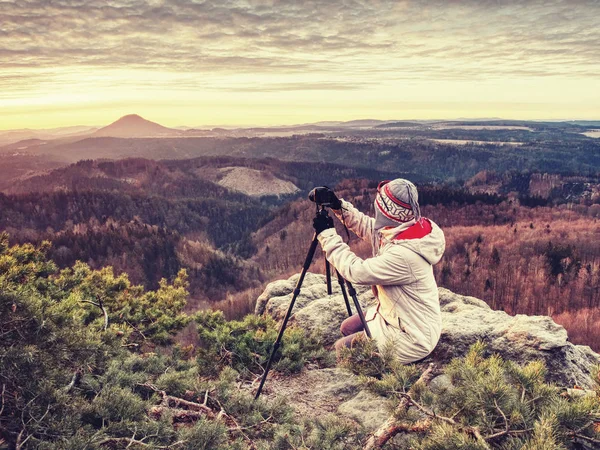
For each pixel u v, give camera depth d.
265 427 3.43
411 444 2.47
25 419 2.58
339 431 2.96
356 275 3.30
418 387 2.71
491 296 100.25
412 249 3.19
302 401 4.23
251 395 4.28
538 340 4.33
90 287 7.03
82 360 3.04
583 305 93.50
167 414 3.18
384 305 3.52
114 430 2.79
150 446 2.69
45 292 5.57
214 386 3.94
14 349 2.54
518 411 2.22
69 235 154.38
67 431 2.57
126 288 7.49
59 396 2.69
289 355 4.88
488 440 2.32
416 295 3.27
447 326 4.91
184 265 149.38
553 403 2.28
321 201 3.67
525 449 1.95
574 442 2.28
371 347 3.05
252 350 4.94
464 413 2.43
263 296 8.36
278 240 199.62
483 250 124.19
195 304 128.62
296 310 7.06
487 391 2.32
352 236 106.50
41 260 6.25
